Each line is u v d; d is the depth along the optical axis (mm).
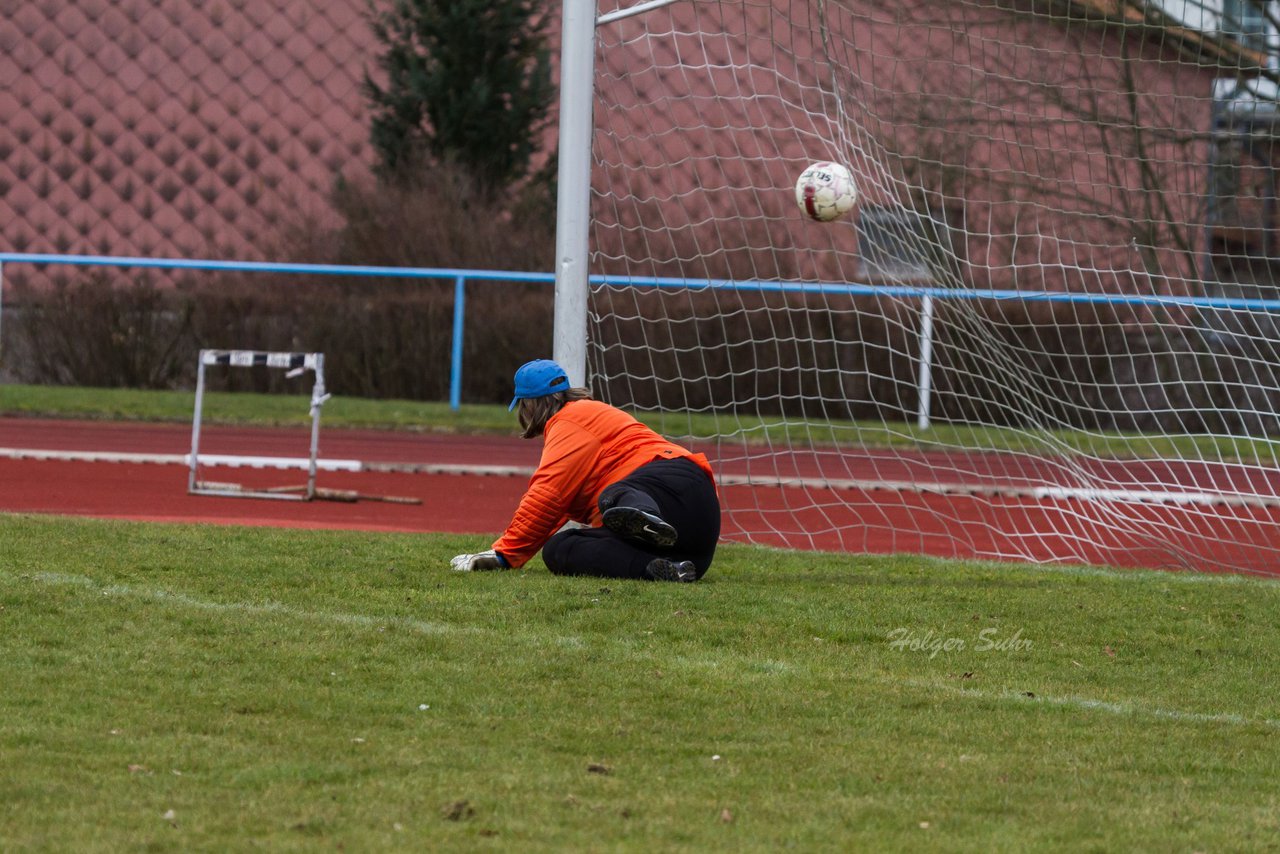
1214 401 47469
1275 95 44688
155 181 71562
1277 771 13227
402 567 21641
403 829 10766
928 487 38469
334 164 71562
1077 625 19547
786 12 31344
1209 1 43719
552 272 60719
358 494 33719
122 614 17500
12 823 10594
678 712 14367
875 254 30188
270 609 18219
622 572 21328
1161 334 46688
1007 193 47281
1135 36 42938
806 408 55219
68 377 60750
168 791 11406
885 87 43688
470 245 61094
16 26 72250
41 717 13195
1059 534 30812
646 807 11484
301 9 72375
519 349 58875
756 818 11328
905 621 19328
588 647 16938
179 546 22672
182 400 53812
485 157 68438
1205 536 31312
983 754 13406
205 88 72062
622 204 55250
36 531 23562
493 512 33031
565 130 24484
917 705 15125
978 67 44750
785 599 20328
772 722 14172
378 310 59531
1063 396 49688
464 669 15641
